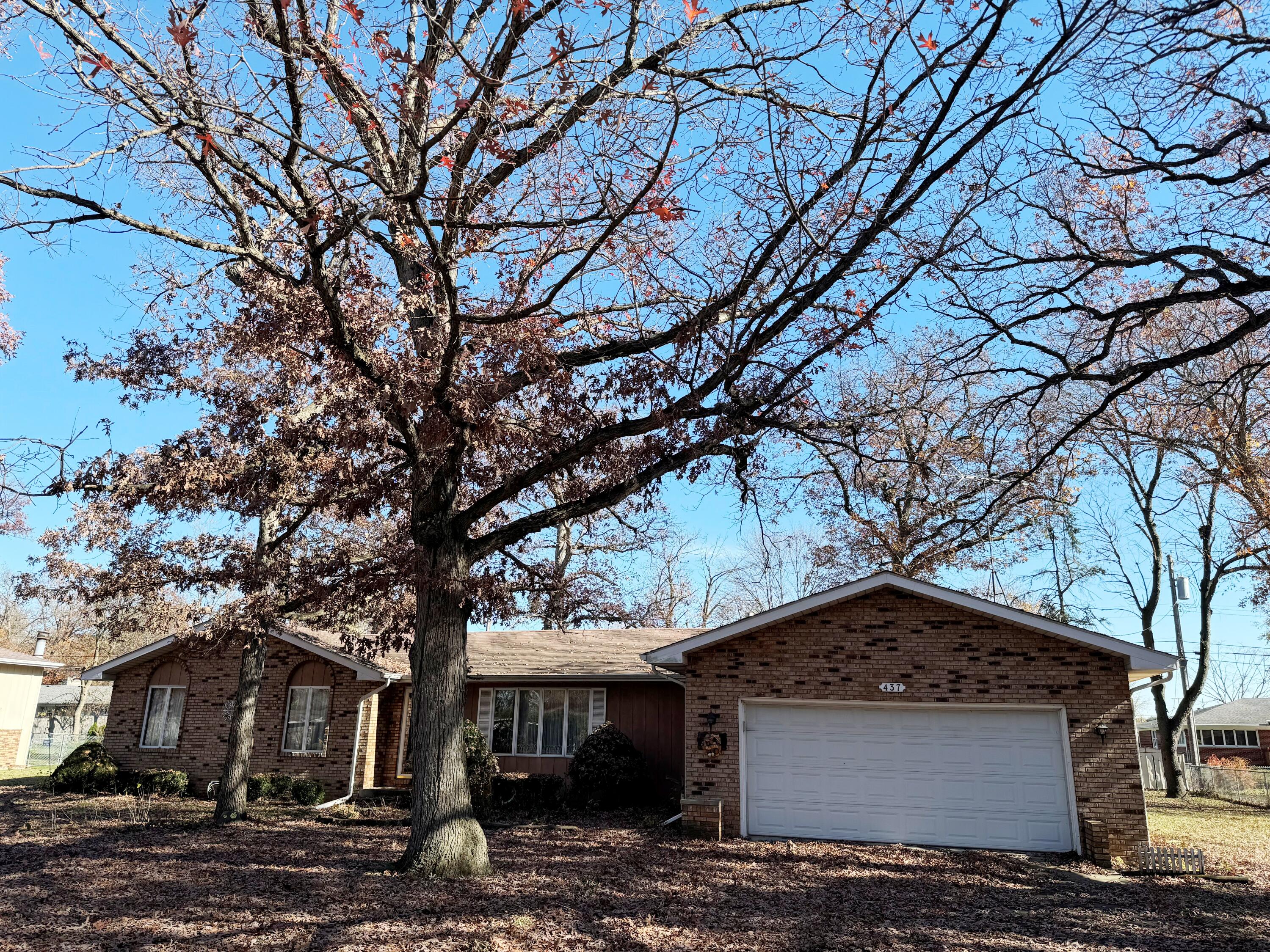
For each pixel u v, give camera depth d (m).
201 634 15.76
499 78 8.86
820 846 14.39
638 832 15.55
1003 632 15.05
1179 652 29.98
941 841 14.69
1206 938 9.20
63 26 7.17
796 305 10.09
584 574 21.53
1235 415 19.05
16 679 29.28
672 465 10.89
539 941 8.20
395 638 12.23
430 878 10.35
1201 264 12.89
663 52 8.87
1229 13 11.16
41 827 15.28
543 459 11.31
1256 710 53.66
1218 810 23.91
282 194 8.98
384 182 8.80
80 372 13.41
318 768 20.89
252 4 7.84
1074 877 12.41
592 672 20.84
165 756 22.17
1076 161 12.04
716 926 9.17
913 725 15.34
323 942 7.95
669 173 8.88
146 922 8.63
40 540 14.58
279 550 15.45
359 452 11.66
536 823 16.67
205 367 14.48
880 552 25.59
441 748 10.80
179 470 12.77
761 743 15.82
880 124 9.19
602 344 11.55
